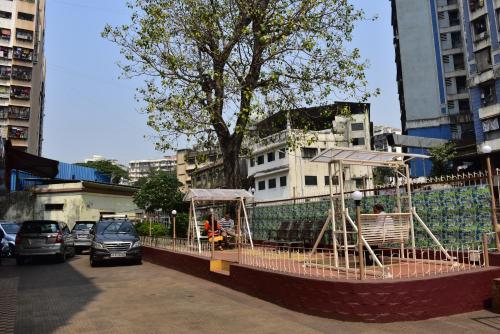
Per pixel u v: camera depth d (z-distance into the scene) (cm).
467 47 3130
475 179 807
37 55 5231
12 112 4812
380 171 3775
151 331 564
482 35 2997
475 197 805
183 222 1806
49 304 759
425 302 591
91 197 3097
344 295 593
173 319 629
